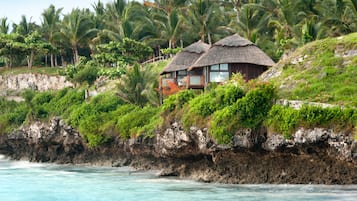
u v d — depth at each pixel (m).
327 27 77.56
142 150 69.19
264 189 50.88
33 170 75.75
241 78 61.88
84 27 113.94
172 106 63.09
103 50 104.25
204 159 59.66
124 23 105.25
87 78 100.19
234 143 53.84
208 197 48.91
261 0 97.62
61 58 124.75
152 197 50.72
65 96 94.12
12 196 54.50
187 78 73.19
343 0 76.19
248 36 89.81
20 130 92.19
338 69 57.44
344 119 48.19
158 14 105.12
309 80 56.97
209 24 98.12
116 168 74.00
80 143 81.94
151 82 80.00
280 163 53.03
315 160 50.59
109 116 79.00
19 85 115.44
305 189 49.22
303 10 85.56
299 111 50.41
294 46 77.00
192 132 58.28
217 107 57.25
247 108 53.75
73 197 52.94
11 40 115.75
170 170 63.44
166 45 110.94
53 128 85.81
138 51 100.12
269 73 62.91
